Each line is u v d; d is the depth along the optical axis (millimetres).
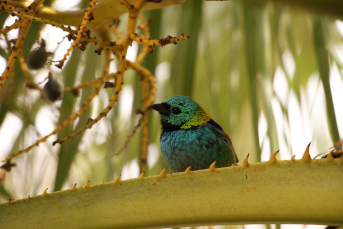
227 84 9500
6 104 8336
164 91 9742
